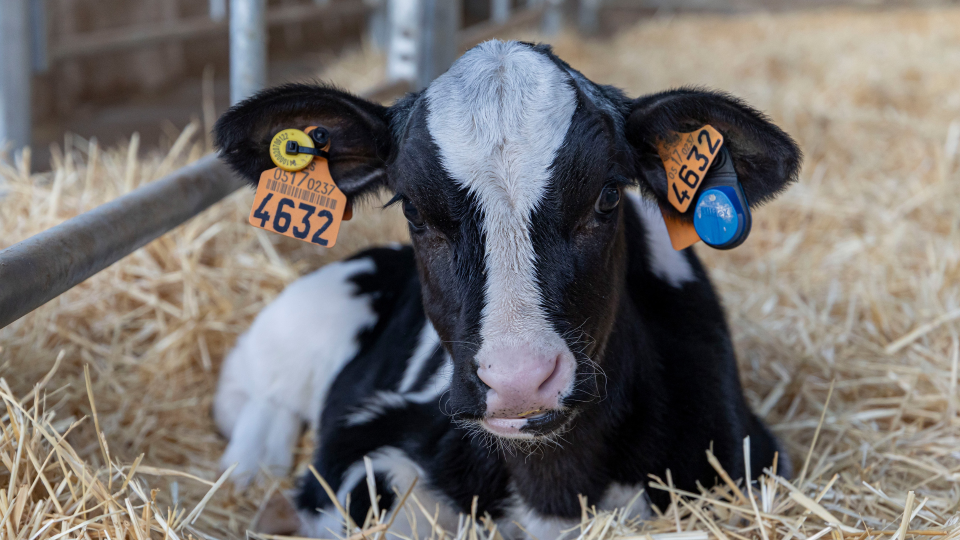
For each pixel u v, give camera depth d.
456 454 2.74
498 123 2.29
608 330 2.39
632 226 2.93
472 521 2.51
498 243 2.18
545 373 2.04
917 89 8.46
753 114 2.31
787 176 2.38
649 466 2.65
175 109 8.41
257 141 2.60
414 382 3.05
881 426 3.31
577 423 2.51
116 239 2.67
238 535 2.89
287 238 4.58
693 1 18.03
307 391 3.65
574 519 2.64
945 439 3.08
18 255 2.23
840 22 13.66
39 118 7.71
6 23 4.82
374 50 9.80
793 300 4.22
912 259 4.60
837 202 5.54
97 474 2.30
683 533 2.31
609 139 2.32
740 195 2.40
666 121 2.45
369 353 3.53
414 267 3.76
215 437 3.68
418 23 5.99
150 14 9.52
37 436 2.31
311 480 3.01
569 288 2.18
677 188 2.53
